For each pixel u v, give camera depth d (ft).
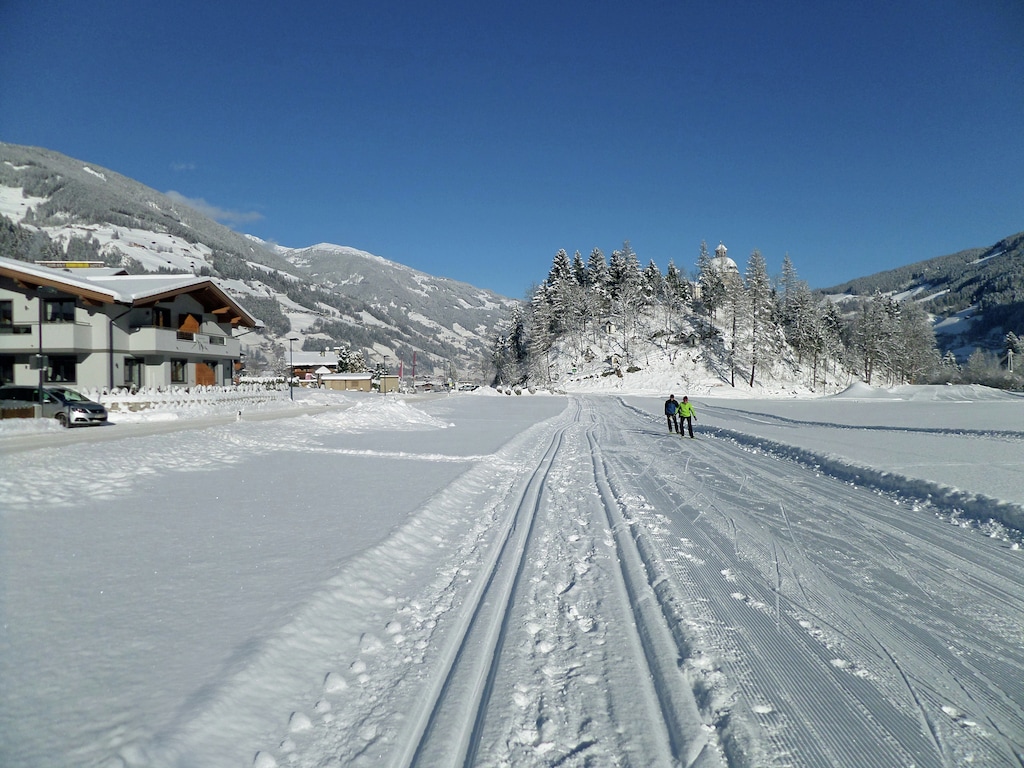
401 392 269.23
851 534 24.79
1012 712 11.31
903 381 313.32
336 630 14.26
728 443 63.87
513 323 378.94
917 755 9.92
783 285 343.67
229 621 13.76
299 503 27.48
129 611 14.25
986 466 39.83
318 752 9.70
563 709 11.19
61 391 69.82
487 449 52.39
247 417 83.10
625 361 312.50
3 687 10.59
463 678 12.28
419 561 20.51
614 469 44.06
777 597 17.19
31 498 26.89
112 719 9.73
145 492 29.53
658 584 18.06
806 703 11.48
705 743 10.12
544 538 23.85
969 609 16.48
